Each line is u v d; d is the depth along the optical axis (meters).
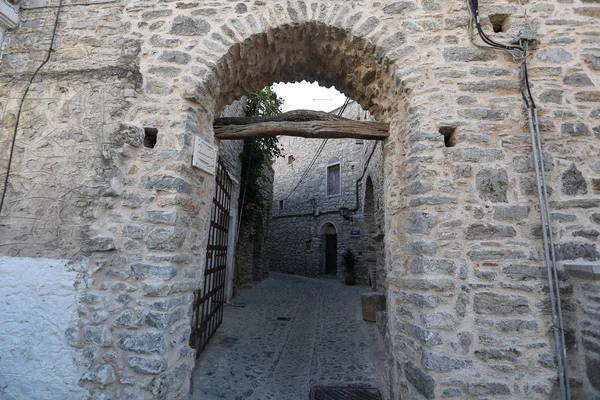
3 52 2.72
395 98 2.67
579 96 2.33
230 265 6.43
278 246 14.79
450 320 2.06
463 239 2.16
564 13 2.48
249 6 2.64
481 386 1.97
